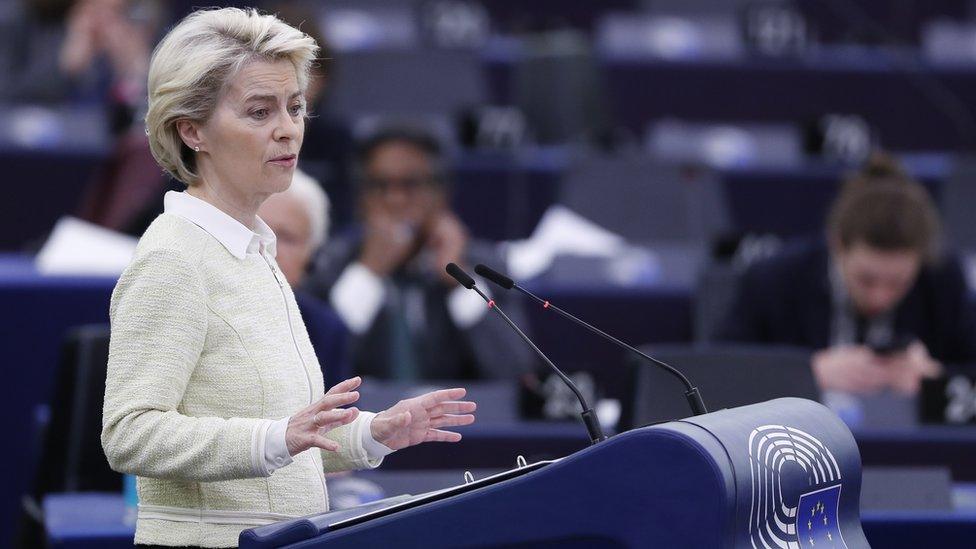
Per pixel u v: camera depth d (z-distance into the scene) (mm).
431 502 5727
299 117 6770
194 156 6734
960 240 20859
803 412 6262
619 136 23812
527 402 13367
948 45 27516
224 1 16844
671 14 26797
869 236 14305
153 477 6316
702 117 25672
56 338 14641
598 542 5457
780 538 5715
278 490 6613
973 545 10641
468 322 15078
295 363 6676
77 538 9602
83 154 21406
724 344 15250
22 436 14547
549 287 17422
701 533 5293
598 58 25125
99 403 11445
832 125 24266
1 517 14453
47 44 22781
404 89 22594
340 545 5773
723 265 16906
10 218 21328
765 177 23188
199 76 6535
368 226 15172
